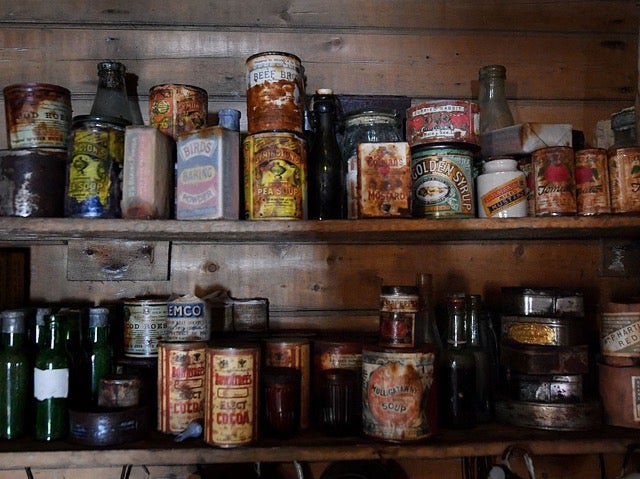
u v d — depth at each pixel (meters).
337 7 1.24
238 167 0.95
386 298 0.93
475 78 1.25
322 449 0.88
